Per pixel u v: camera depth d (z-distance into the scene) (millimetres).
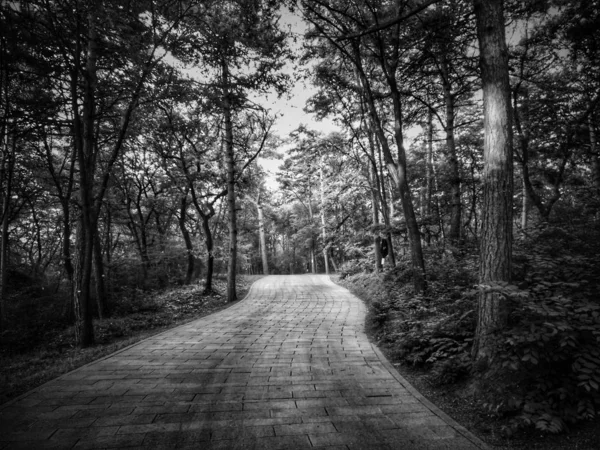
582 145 10758
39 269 18297
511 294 3467
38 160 14297
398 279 11383
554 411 3148
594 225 7406
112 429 3334
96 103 9297
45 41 7145
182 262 22453
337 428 3398
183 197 18734
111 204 16828
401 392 4363
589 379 2930
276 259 47844
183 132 12773
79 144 7809
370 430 3355
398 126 9289
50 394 4234
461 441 3131
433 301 7234
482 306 4309
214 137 15773
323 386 4578
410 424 3479
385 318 8008
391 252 13781
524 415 3148
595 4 8695
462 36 9336
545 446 2912
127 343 6926
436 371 4668
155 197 19938
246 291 16062
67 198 13375
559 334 3500
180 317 11266
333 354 6109
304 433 3289
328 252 28359
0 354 8992
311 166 24250
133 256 19109
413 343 5699
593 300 4137
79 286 8797
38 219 20359
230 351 6320
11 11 6230
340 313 10219
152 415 3656
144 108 10352
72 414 3664
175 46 9383
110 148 15211
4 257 13180
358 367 5383
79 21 7238
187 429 3352
